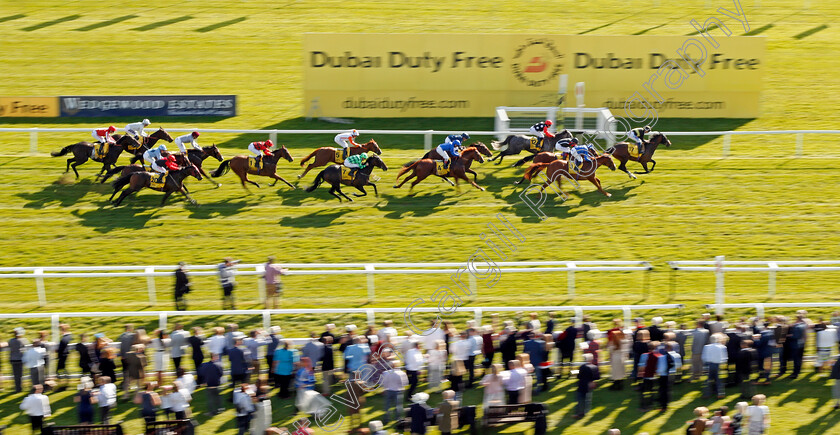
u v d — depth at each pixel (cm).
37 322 2070
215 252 2369
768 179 2731
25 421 1814
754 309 2122
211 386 1811
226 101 3133
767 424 1695
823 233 2470
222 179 2736
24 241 2403
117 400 1878
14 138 2938
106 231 2455
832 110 3192
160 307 2155
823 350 1933
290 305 2145
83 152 2639
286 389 1867
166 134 2722
